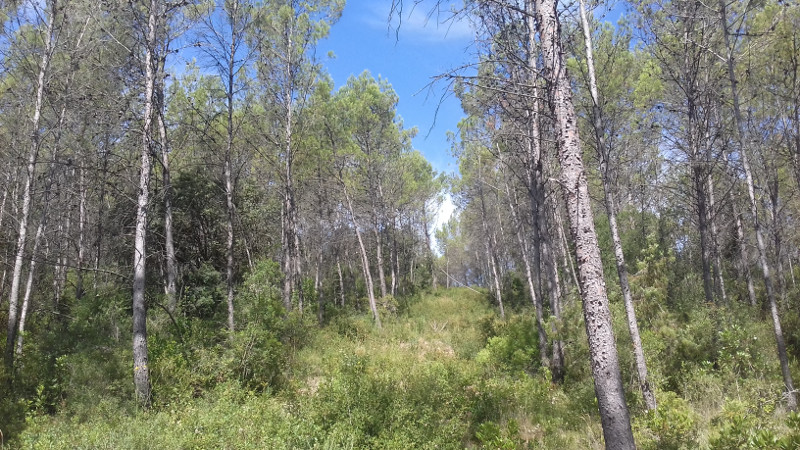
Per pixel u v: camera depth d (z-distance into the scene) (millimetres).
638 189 13180
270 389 10070
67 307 15172
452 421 7191
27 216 11438
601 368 3943
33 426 7551
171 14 11562
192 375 9883
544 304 22438
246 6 15078
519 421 8133
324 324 21156
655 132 11375
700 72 11133
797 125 9438
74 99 12164
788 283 14898
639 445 5465
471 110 8992
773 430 4992
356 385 7758
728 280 16734
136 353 9469
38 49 12969
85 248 17359
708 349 9195
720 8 8258
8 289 16047
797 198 11664
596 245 4117
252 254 19844
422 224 39656
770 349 9172
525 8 5137
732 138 10859
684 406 6191
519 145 12648
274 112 18641
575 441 7016
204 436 6227
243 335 10906
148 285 17703
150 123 10961
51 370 9922
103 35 12250
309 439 6426
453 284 56719
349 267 33125
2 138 13484
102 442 6145
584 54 8500
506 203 21438
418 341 17203
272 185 22000
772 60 9523
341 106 24078
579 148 4277
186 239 19375
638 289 10219
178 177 18516
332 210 25438
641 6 10242
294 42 18047
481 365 12406
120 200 17141
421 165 33688
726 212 13867
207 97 17328
